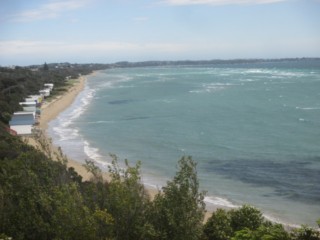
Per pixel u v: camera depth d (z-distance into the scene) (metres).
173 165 55.75
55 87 174.38
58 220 15.12
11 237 15.73
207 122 86.88
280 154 59.56
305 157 57.56
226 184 47.78
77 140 72.69
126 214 15.75
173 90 160.12
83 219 14.92
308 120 84.62
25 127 78.31
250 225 23.44
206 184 47.78
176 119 92.12
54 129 83.75
